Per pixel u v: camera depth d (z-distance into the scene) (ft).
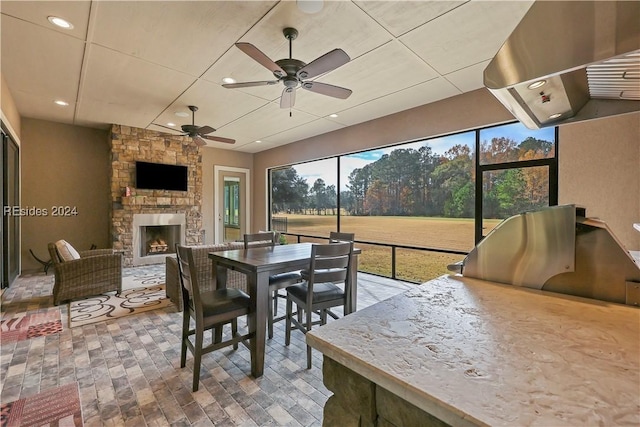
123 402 5.90
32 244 17.35
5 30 8.39
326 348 2.49
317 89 9.37
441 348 2.36
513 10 7.50
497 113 11.77
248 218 26.13
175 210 20.86
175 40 8.89
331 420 2.61
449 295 3.67
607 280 3.43
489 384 1.89
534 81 3.30
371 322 2.89
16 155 15.64
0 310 11.01
